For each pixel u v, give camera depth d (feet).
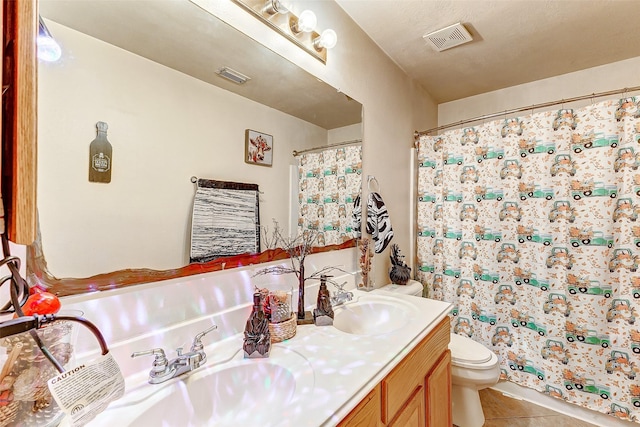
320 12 4.60
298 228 4.30
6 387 1.51
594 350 5.67
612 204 5.54
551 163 6.13
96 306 2.33
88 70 2.33
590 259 5.71
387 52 6.40
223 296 3.24
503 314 6.70
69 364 1.82
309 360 2.78
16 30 1.19
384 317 4.57
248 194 3.61
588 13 5.21
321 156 4.70
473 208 7.07
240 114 3.52
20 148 1.20
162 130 2.80
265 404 2.56
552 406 6.17
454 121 9.10
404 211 7.41
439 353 4.09
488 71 7.31
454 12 5.19
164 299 2.75
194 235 3.04
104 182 2.41
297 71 4.21
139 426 2.06
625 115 5.43
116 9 2.50
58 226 2.16
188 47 2.99
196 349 2.70
